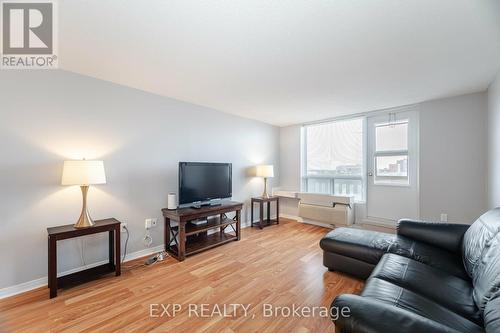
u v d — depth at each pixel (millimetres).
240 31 1587
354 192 4055
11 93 1970
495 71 2242
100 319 1645
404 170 3510
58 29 1565
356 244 2189
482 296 1123
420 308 1150
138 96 2768
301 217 4535
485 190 2775
